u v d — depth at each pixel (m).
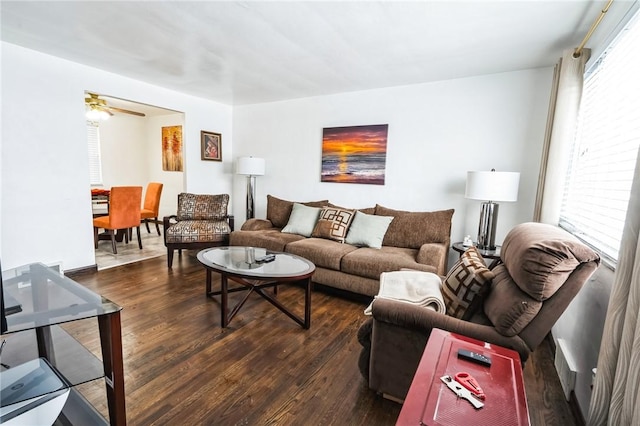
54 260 3.21
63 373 1.39
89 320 2.38
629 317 1.03
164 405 1.57
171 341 2.17
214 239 3.94
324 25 2.24
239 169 4.46
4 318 1.24
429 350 1.21
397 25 2.20
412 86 3.58
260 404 1.60
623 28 1.65
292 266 2.49
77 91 3.23
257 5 2.00
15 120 2.86
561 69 2.37
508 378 1.05
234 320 2.50
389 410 1.58
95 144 5.89
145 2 2.00
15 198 2.91
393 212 3.53
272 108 4.66
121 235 5.00
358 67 3.07
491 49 2.56
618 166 1.64
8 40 2.68
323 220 3.67
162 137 6.35
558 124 2.37
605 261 1.48
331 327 2.44
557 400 1.70
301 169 4.46
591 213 1.94
